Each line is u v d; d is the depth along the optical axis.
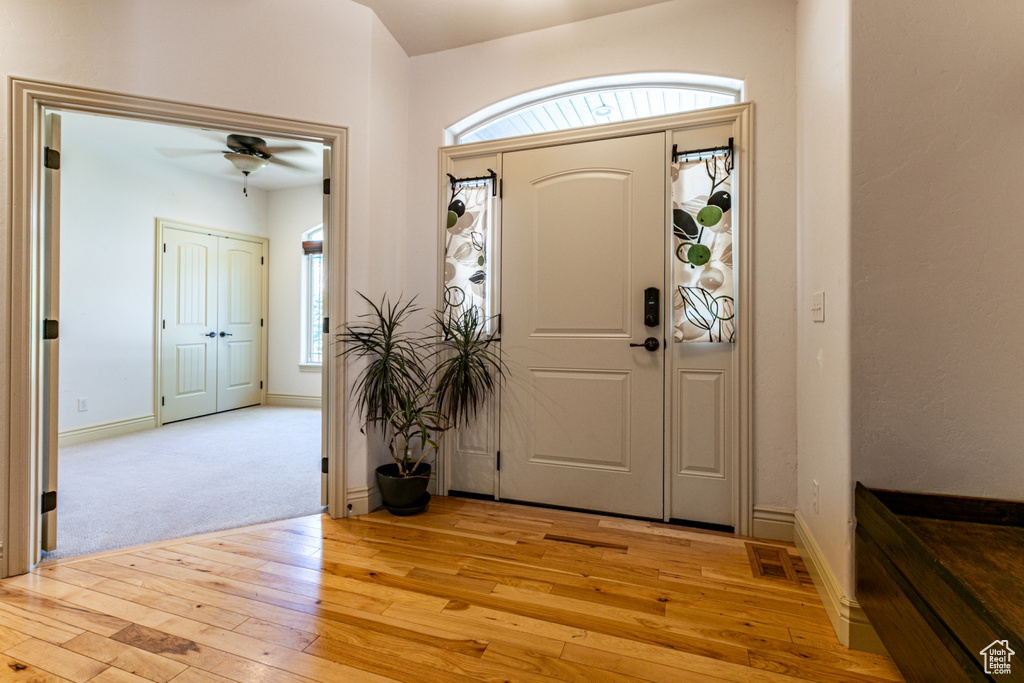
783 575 1.87
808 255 1.94
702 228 2.31
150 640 1.45
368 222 2.50
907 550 1.15
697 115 2.31
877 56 1.44
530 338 2.63
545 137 2.58
